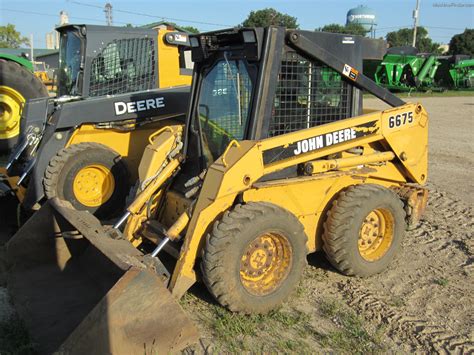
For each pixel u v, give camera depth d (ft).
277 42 13.35
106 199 20.94
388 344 12.20
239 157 12.61
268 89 13.41
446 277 15.99
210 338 12.13
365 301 14.24
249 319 12.83
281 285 13.26
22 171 21.58
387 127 15.80
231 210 12.61
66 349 9.70
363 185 15.24
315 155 14.10
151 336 10.66
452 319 13.43
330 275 15.84
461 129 48.88
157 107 22.26
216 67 14.76
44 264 14.98
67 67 24.17
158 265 12.41
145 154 15.84
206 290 14.38
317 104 14.69
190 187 14.55
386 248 15.87
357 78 15.19
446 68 100.32
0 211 20.31
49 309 12.75
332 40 14.62
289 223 13.01
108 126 21.56
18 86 30.68
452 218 21.89
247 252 12.80
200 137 15.26
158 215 15.58
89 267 14.33
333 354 11.74
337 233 14.57
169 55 24.08
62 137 20.72
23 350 10.90
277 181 13.57
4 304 13.39
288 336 12.39
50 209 14.96
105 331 10.05
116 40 22.74
